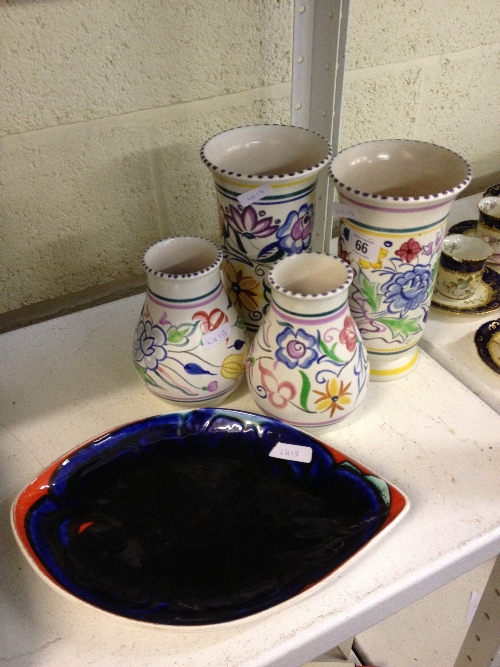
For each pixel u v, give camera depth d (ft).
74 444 1.80
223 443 1.73
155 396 1.94
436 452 1.73
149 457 1.70
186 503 1.59
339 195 1.71
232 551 1.47
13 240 2.45
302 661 1.37
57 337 2.25
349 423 1.84
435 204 1.55
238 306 1.98
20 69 2.06
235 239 1.80
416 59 2.73
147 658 1.29
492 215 2.46
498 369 2.01
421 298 1.78
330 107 2.14
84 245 2.59
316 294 1.49
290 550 1.46
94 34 2.08
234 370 1.82
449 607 2.90
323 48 2.04
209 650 1.30
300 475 1.64
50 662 1.29
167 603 1.34
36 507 1.53
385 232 1.62
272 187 1.63
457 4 2.64
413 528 1.52
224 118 2.50
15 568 1.49
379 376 1.98
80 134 2.28
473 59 2.88
